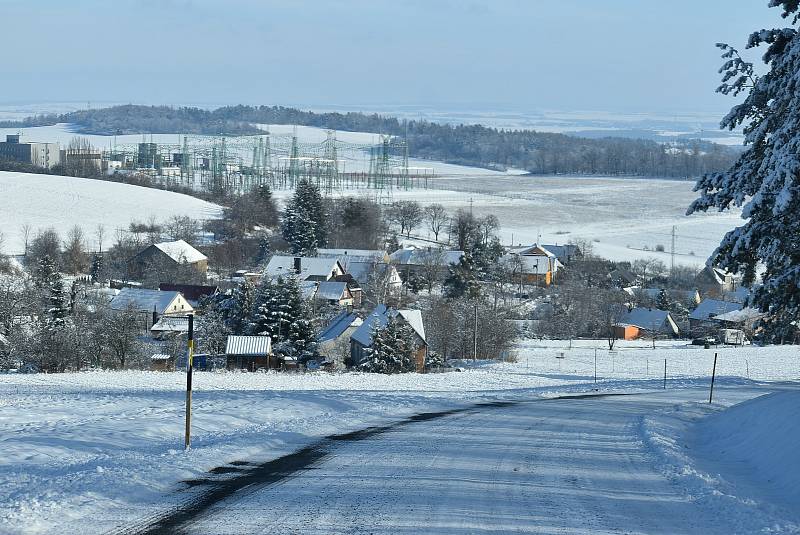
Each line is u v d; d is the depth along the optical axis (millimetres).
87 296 130000
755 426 35062
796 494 25812
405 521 21594
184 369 103812
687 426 43031
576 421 44312
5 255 180750
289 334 113688
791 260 35094
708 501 24438
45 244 190500
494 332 126312
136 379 75250
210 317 117500
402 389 68938
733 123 37219
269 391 58812
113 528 20234
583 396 65312
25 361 98562
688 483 27109
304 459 29781
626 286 190125
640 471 29484
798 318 37188
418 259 198875
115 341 102000
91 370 91000
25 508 21109
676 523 22234
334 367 109812
